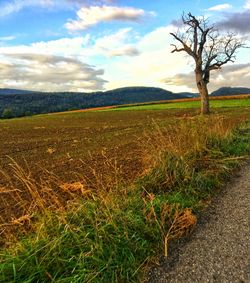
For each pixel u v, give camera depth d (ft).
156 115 141.49
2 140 73.77
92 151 48.60
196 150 32.07
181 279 14.74
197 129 36.83
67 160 42.50
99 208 18.66
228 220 20.12
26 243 16.07
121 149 47.21
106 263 14.93
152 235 17.74
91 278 13.92
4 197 26.53
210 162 30.50
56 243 15.37
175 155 27.89
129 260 15.61
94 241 16.07
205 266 15.53
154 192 24.36
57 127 107.96
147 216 19.19
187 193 23.73
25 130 100.42
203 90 131.03
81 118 158.81
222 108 157.89
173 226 18.83
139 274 15.21
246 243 17.26
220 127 43.37
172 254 16.76
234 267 15.29
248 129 52.47
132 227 17.81
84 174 32.53
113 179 28.68
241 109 141.38
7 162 45.44
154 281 14.76
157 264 15.97
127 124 102.06
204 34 127.24
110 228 17.17
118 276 14.89
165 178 25.39
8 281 13.57
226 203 22.88
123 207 19.72
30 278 13.74
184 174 25.66
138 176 27.76
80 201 20.06
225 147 36.65
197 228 19.38
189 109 171.22
